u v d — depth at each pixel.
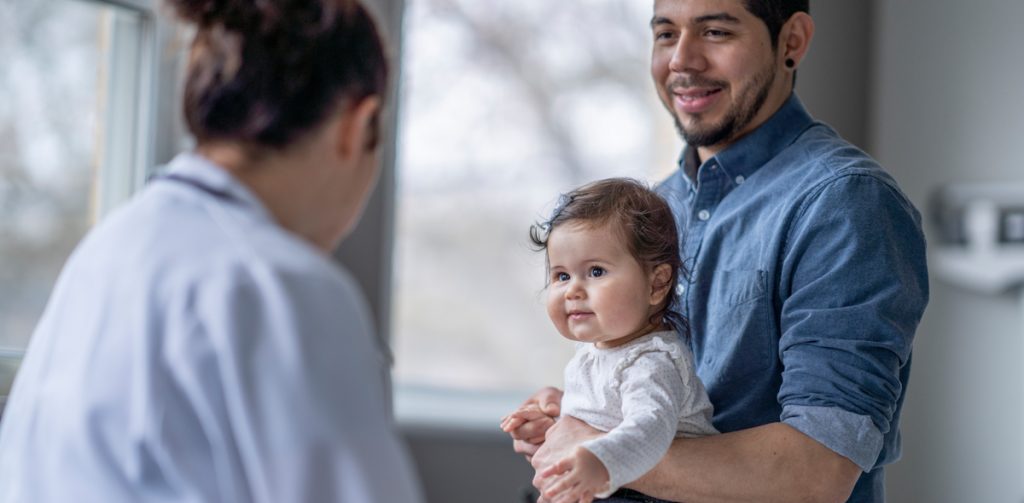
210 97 0.89
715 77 1.53
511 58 4.02
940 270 3.02
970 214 2.97
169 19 0.92
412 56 4.00
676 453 1.34
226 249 0.86
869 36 3.13
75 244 2.36
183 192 0.91
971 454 2.98
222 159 0.92
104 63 2.37
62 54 2.31
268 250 0.86
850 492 1.33
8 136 2.22
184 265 0.86
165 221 0.89
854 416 1.32
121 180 2.39
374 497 0.81
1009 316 2.94
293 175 0.92
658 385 1.34
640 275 1.40
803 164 1.48
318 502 0.79
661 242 1.41
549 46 4.00
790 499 1.31
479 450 3.08
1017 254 2.92
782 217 1.43
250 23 0.89
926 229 3.03
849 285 1.36
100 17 2.35
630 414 1.31
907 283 1.38
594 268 1.41
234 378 0.80
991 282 2.95
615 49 3.98
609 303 1.38
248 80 0.88
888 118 3.07
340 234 1.00
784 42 1.56
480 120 4.04
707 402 1.41
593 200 1.43
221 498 0.82
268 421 0.79
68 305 0.92
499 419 3.14
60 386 0.88
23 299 2.25
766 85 1.54
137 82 2.38
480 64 4.02
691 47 1.54
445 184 4.08
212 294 0.83
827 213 1.39
